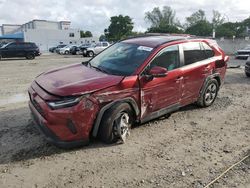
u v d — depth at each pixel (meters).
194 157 4.51
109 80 4.74
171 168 4.17
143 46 5.66
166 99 5.65
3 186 3.68
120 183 3.78
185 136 5.32
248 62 12.09
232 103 7.60
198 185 3.75
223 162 4.37
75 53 39.25
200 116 6.45
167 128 5.68
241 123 6.09
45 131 4.42
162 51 5.55
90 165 4.21
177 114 6.53
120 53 5.74
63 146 4.42
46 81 4.85
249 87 9.87
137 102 5.07
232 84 10.39
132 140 5.07
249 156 4.58
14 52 26.59
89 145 4.81
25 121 5.91
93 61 5.98
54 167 4.14
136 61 5.29
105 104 4.64
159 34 6.93
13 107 7.02
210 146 4.92
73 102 4.31
